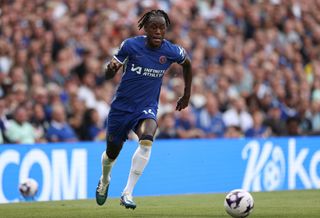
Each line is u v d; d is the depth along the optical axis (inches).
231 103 2126.0
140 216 1074.7
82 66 2107.5
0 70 2058.3
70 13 2353.6
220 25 2603.3
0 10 2201.0
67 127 1780.3
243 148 1779.0
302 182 1851.6
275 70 2437.3
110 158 1092.5
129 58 1034.7
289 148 1835.6
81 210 1175.6
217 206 1262.3
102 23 2313.0
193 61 2321.6
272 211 1153.4
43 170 1503.4
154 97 1056.2
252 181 1784.0
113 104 1060.5
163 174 1658.5
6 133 1708.9
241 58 2480.3
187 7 2593.5
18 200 1472.7
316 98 2461.9
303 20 2847.0
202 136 1974.7
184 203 1334.9
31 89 1953.7
